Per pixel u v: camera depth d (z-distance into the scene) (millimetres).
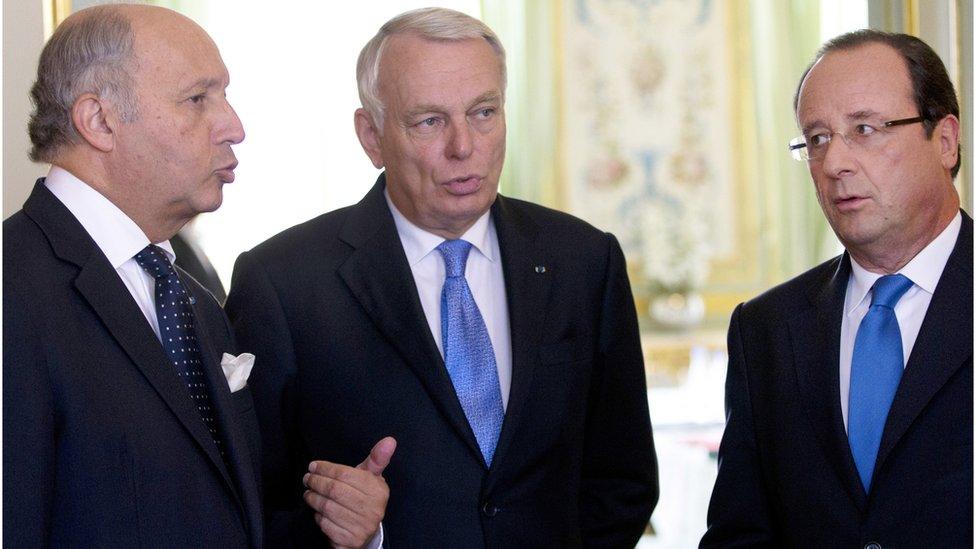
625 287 2336
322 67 6617
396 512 2070
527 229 2264
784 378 1944
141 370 1598
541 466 2131
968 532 1700
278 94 6578
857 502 1795
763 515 2012
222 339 1977
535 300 2178
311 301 2174
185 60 1695
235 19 6582
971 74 2641
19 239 1582
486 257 2227
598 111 8688
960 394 1746
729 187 8742
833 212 1854
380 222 2217
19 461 1429
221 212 6434
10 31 2887
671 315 8461
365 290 2152
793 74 8688
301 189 6555
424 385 2092
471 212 2090
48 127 1677
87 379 1537
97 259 1617
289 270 2201
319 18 6633
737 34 8758
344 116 6617
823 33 7062
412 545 2053
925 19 2840
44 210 1628
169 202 1722
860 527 1786
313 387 2158
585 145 8672
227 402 1760
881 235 1823
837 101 1820
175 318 1736
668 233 8688
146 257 1734
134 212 1713
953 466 1722
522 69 8188
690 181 8750
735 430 2033
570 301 2223
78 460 1513
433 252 2209
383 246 2184
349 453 2135
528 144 8352
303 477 2084
